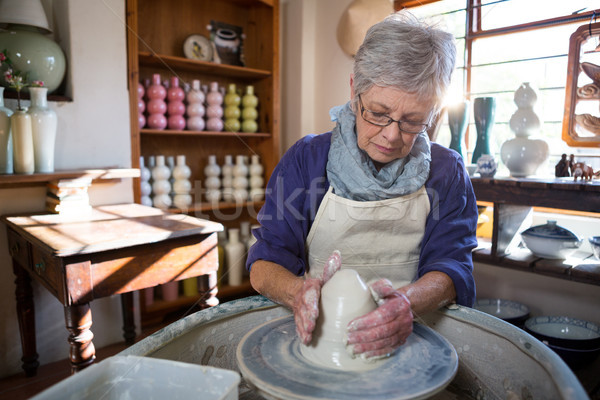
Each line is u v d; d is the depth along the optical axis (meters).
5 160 1.87
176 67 2.72
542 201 1.67
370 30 0.88
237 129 2.86
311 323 0.73
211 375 0.61
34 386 1.96
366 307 0.75
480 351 0.90
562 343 1.51
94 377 0.62
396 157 0.98
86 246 1.44
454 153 1.13
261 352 0.77
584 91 1.91
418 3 2.55
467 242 1.06
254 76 2.97
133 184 2.38
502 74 2.31
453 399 0.90
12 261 2.05
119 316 2.38
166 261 1.69
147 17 2.65
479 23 2.34
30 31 2.07
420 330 0.86
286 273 0.96
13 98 2.00
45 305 2.16
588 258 1.86
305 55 3.08
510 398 0.83
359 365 0.72
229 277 2.77
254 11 3.01
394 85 0.82
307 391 0.64
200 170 2.97
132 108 2.34
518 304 1.91
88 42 2.16
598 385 1.39
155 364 0.64
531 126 1.88
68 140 2.15
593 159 1.96
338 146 1.04
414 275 1.16
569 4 2.03
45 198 2.13
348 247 1.11
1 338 2.06
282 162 1.12
